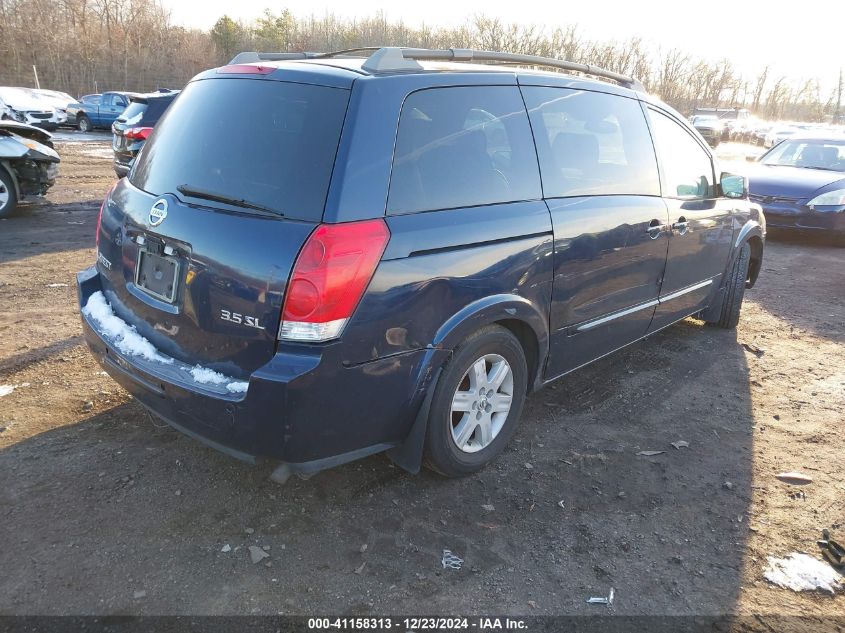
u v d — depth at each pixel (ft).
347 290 7.77
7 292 18.83
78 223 29.55
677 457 11.56
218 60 177.78
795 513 10.09
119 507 9.31
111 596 7.74
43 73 128.36
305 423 7.93
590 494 10.29
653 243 13.09
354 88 8.45
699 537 9.40
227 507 9.44
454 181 9.22
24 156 29.14
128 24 148.66
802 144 35.83
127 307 9.83
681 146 14.70
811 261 28.19
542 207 10.43
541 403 13.39
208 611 7.60
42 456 10.40
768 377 15.34
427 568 8.46
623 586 8.35
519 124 10.44
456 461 10.00
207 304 8.29
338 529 9.11
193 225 8.43
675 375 15.19
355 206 7.95
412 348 8.64
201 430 8.48
